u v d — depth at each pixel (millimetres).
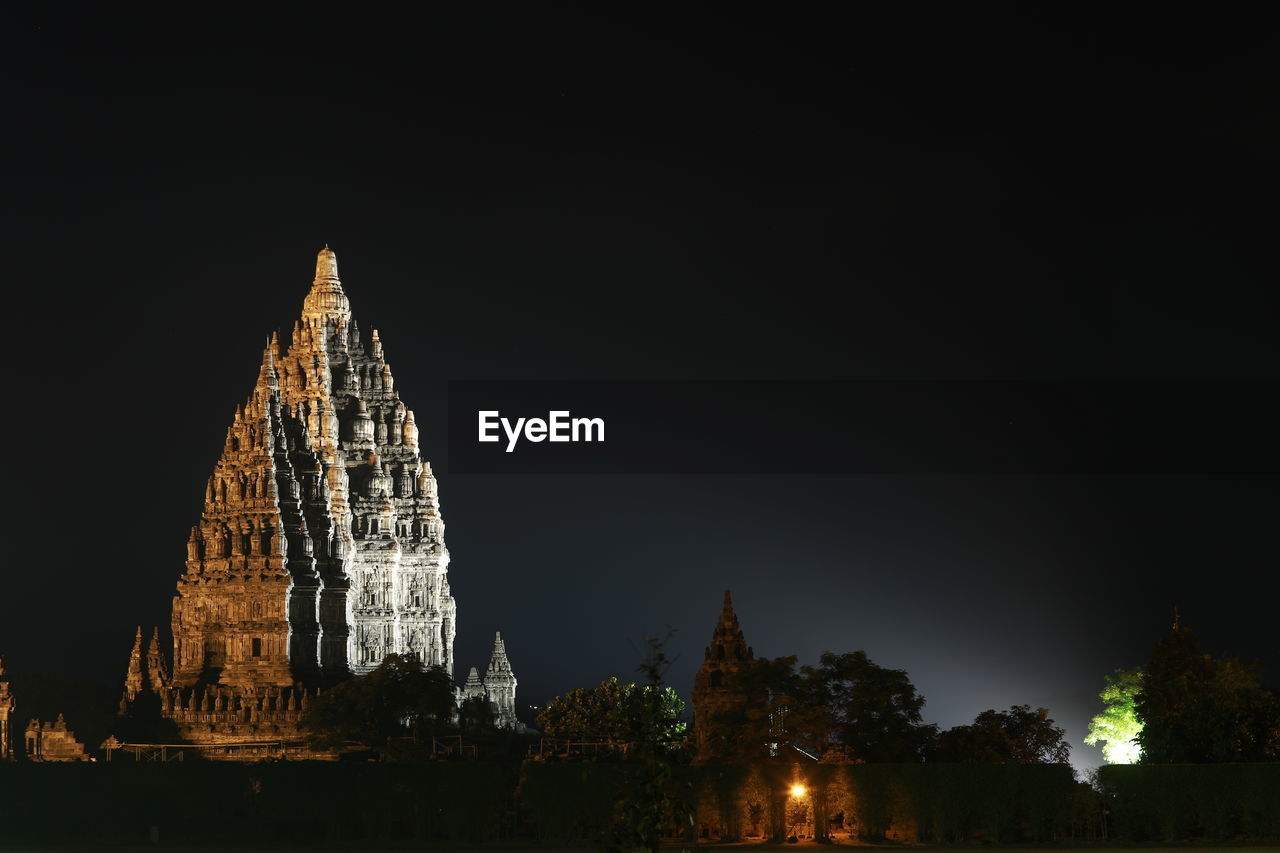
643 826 50594
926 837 135250
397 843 138250
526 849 132625
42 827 142625
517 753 187500
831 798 136750
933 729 157750
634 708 54281
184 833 141875
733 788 137875
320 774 140875
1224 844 130500
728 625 179750
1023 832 137000
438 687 196000
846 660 158375
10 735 190000
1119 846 130875
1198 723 143625
